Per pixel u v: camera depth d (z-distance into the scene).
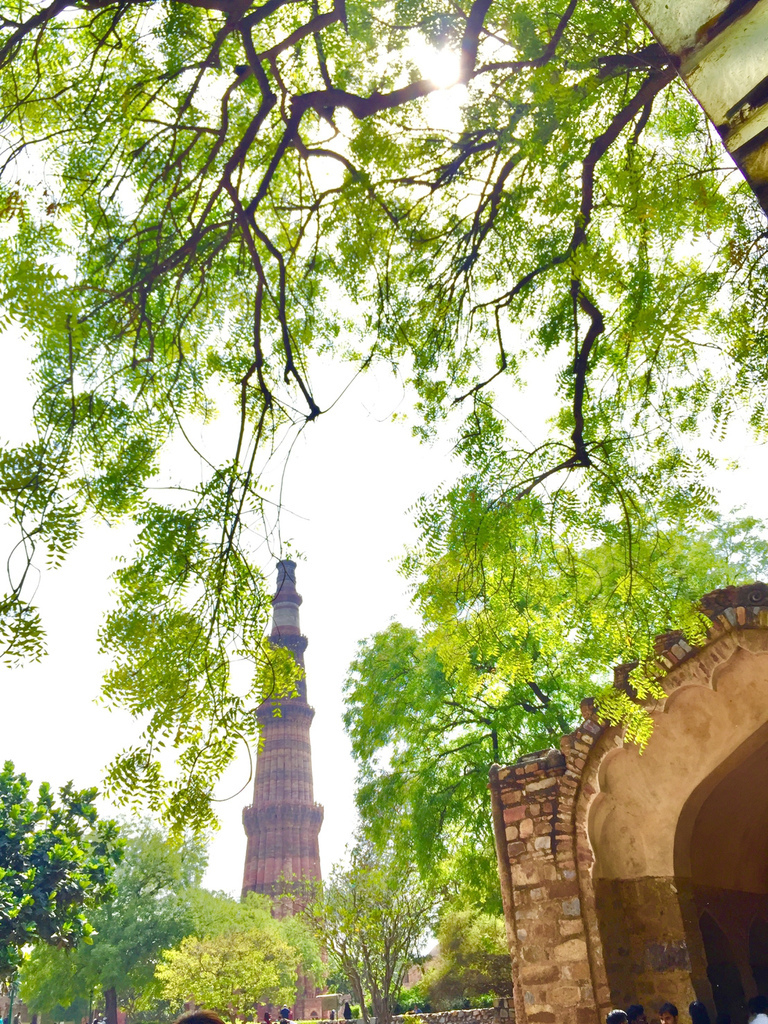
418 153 4.49
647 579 5.07
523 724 17.39
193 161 4.77
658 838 8.89
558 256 4.89
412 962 27.02
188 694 3.25
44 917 20.45
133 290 3.83
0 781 21.73
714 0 1.23
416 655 18.53
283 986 42.00
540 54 4.17
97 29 4.30
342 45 4.76
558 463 5.01
